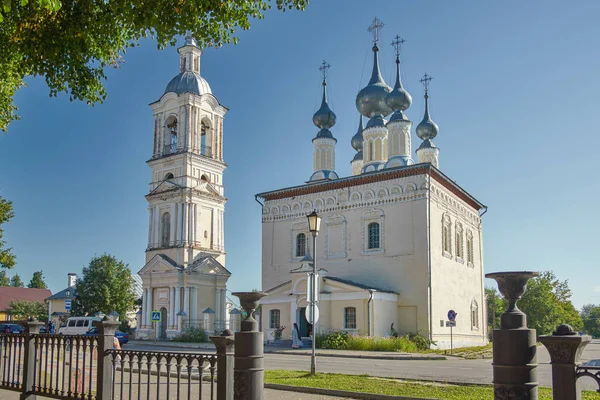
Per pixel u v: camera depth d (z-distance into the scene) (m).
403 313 39.28
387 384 15.70
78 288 58.69
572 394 6.13
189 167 52.38
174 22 13.23
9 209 33.69
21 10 12.52
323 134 52.62
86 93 14.90
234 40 14.00
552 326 76.06
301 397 13.95
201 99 54.47
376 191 41.91
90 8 12.91
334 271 42.69
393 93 48.06
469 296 47.25
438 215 41.66
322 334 36.59
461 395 13.57
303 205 45.44
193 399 12.06
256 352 8.51
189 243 51.12
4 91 17.81
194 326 49.78
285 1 13.63
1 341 12.27
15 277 102.88
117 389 13.38
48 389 10.78
